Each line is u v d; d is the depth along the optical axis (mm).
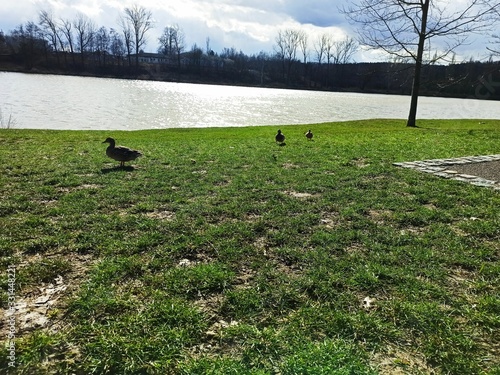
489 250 4121
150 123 24906
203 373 2287
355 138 14586
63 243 4121
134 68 94312
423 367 2406
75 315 2834
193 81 99125
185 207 5469
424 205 5859
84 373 2301
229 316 2916
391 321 2854
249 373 2270
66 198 5777
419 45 21562
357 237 4461
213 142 12953
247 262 3801
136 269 3562
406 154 10406
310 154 10297
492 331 2746
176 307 2936
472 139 14227
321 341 2621
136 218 4934
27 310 2906
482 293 3289
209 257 3924
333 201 5898
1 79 57469
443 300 3154
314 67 100125
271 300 3111
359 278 3438
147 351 2469
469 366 2389
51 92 41688
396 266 3736
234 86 99000
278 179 7238
